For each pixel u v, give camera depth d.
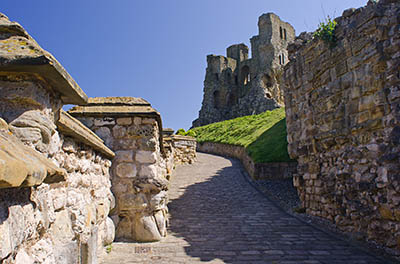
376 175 5.75
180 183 13.05
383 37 5.77
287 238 6.39
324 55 7.58
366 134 6.07
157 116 5.86
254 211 8.94
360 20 6.35
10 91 2.09
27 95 2.11
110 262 4.60
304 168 8.45
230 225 7.41
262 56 44.44
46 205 2.30
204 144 28.98
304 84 8.52
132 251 5.16
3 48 2.03
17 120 2.07
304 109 8.52
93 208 4.04
